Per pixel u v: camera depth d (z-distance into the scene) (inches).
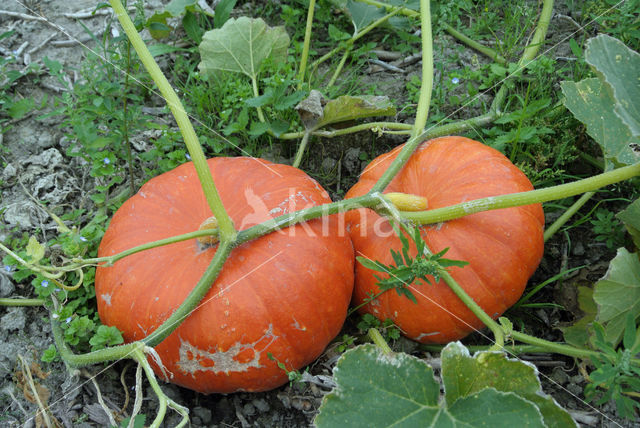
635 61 32.9
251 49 45.1
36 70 48.0
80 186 44.3
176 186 36.4
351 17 49.2
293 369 33.9
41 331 38.7
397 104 46.8
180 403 36.7
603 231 39.8
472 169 35.7
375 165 38.3
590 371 36.8
